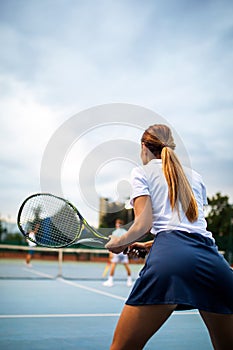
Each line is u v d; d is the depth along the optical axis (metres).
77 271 15.38
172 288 1.90
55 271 14.68
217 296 1.96
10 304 6.34
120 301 7.09
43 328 4.59
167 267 1.92
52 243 2.55
